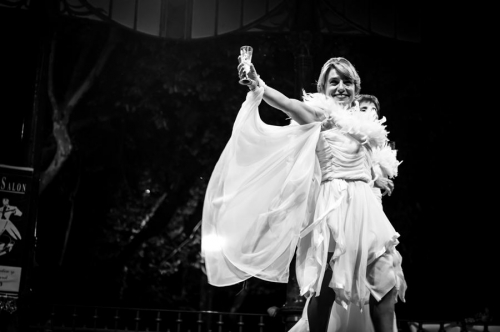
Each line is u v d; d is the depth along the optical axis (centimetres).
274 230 325
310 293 316
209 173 1533
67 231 1484
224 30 1045
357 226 318
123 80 1506
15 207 816
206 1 1048
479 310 1379
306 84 912
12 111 922
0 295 786
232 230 332
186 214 1519
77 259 1486
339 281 306
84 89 1499
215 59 1490
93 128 1519
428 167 1441
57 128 1486
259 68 1512
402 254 1434
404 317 1419
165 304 1509
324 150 333
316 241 314
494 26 1197
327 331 341
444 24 1173
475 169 1423
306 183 324
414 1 1105
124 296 1499
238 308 1497
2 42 928
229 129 1526
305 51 924
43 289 1456
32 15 925
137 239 1506
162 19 1046
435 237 1434
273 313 836
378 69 1426
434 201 1438
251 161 338
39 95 902
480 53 1284
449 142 1434
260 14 1034
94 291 1488
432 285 1428
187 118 1519
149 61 1496
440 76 1413
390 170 367
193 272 1513
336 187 324
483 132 1414
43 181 1467
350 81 352
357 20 1060
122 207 1510
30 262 830
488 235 1409
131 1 1036
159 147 1532
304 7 949
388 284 313
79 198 1505
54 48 1485
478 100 1405
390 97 1434
